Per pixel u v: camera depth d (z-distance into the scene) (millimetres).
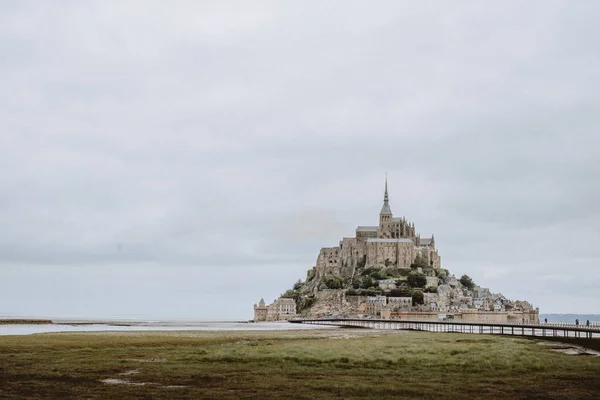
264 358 104688
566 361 104000
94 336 160000
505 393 71875
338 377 83938
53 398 66750
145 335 173625
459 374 88250
